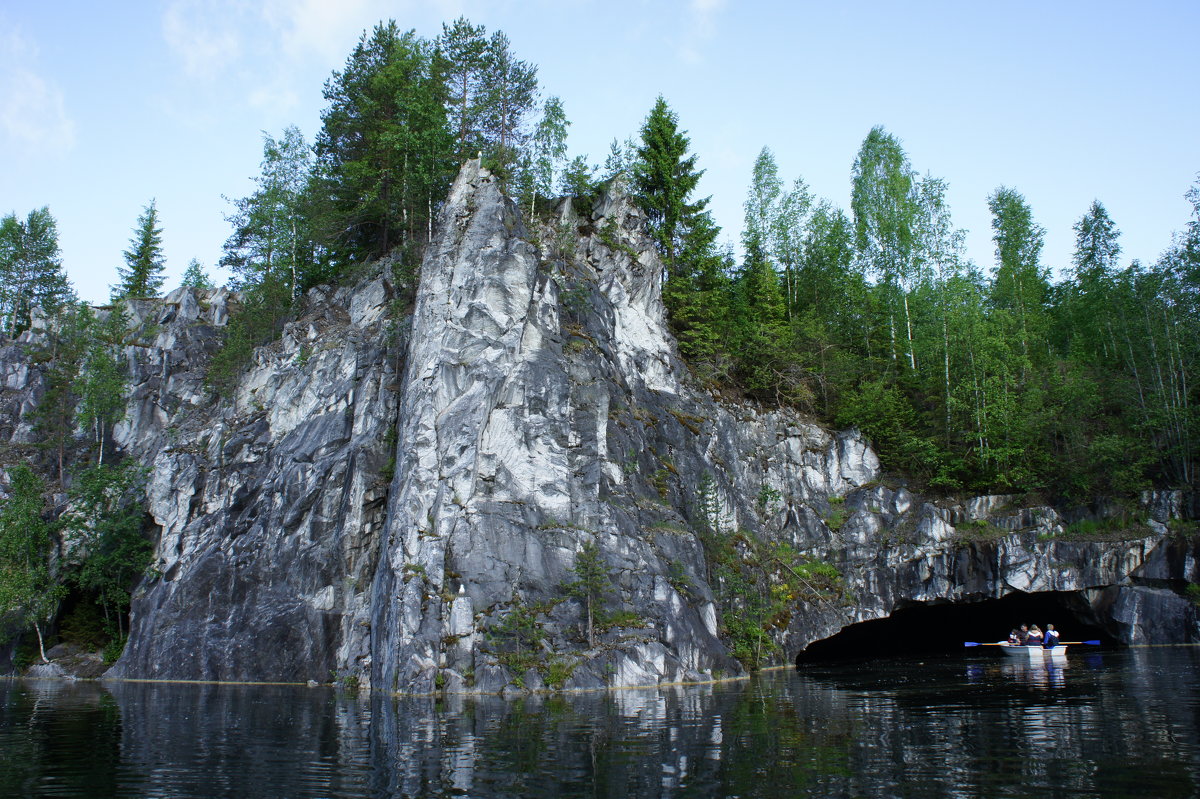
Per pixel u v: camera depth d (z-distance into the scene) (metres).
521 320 42.25
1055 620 54.31
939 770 15.95
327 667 39.94
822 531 50.19
